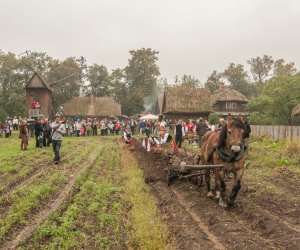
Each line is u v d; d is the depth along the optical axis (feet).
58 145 63.67
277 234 27.20
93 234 27.37
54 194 39.83
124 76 332.60
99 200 36.70
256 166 61.26
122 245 25.35
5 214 32.07
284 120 171.01
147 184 46.26
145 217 29.55
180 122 88.53
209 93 212.84
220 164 34.47
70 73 306.35
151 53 332.80
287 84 166.71
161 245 23.97
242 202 36.60
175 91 212.64
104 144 109.09
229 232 27.50
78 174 52.01
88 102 288.30
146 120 167.22
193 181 45.44
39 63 293.84
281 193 41.19
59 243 25.39
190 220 30.63
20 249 24.26
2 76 265.75
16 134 147.54
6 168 56.85
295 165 62.03
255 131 131.75
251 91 368.48
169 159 52.39
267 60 360.28
